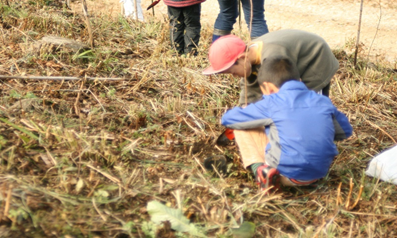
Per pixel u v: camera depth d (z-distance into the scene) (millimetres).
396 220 2936
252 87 3301
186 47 5203
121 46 5160
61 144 3133
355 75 5215
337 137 3057
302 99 2891
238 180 3193
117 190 2840
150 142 3488
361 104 4578
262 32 5059
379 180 3332
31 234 2355
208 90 4434
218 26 5109
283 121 2844
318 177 2959
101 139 3332
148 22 6297
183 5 4871
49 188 2709
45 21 5234
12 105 3533
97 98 3938
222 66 3059
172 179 3066
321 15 11078
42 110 3570
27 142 3068
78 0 9273
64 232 2400
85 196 2713
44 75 4129
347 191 3223
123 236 2508
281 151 2867
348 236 2795
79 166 2910
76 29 5395
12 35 4742
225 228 2688
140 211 2713
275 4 11672
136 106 3867
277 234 2773
